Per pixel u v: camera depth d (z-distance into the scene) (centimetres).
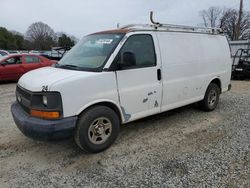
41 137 339
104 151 398
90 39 457
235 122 528
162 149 403
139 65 421
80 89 353
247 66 1256
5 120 562
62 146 420
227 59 637
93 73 371
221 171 333
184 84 508
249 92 879
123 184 310
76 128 365
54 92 333
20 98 396
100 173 336
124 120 416
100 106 383
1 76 1126
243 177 318
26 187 308
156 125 515
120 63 393
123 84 401
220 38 616
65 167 353
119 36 410
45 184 313
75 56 440
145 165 354
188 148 405
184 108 638
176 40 492
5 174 337
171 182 311
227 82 651
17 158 381
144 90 431
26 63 1195
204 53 557
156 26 457
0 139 452
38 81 354
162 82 459
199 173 329
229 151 390
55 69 411
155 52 446
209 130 484
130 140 439
